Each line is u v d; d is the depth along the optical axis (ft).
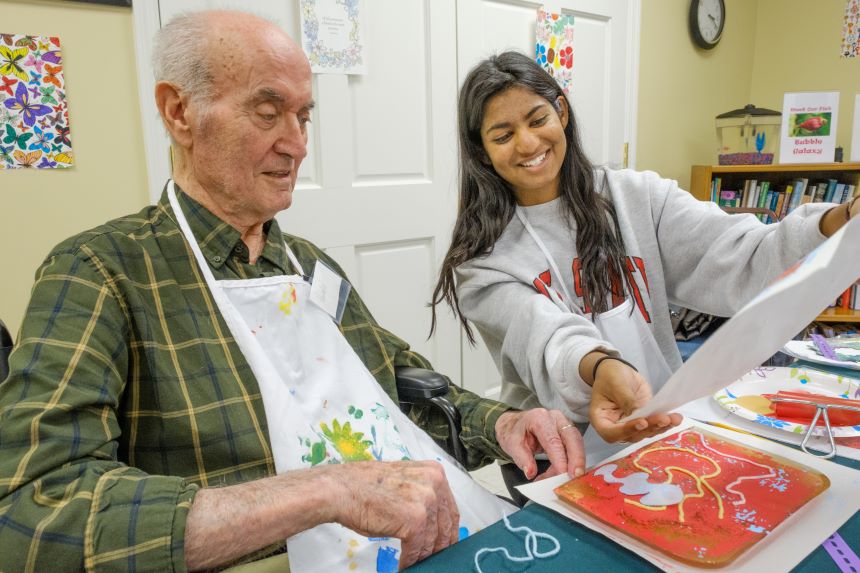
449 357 7.66
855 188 8.52
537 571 1.75
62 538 1.76
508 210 4.00
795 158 8.50
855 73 9.73
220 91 2.73
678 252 3.95
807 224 3.13
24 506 1.81
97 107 5.17
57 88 4.96
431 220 7.25
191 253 2.82
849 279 2.04
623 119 9.02
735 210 7.13
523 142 3.58
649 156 9.59
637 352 3.76
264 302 2.89
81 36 5.02
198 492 1.93
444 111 7.14
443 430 3.45
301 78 2.88
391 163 6.87
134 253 2.67
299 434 2.58
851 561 1.74
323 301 3.16
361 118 6.55
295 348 2.95
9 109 4.79
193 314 2.69
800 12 10.23
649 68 9.26
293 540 2.35
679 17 9.52
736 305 3.65
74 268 2.44
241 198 2.91
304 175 6.30
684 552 1.76
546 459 3.53
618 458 2.40
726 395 3.03
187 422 2.49
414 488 1.99
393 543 2.50
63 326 2.26
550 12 7.77
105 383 2.23
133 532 1.79
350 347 3.18
